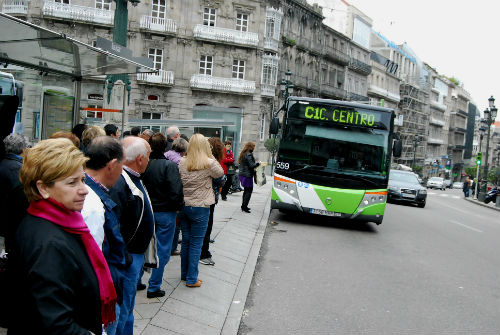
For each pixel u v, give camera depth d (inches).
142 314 189.6
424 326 214.7
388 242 428.8
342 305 237.5
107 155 113.5
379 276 301.0
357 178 465.7
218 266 280.5
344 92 2333.9
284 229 451.2
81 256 80.4
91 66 291.6
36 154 78.8
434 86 4111.7
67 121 333.1
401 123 3078.2
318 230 462.0
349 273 303.0
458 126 4835.1
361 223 542.9
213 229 387.2
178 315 194.4
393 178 955.3
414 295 263.4
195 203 224.2
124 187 135.3
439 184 2236.7
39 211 79.0
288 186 471.5
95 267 86.0
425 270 327.6
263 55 1606.8
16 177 141.0
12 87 354.6
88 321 82.2
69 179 79.8
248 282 259.0
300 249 366.9
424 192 895.1
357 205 463.8
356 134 470.9
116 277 120.3
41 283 72.5
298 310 225.5
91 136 206.2
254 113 1600.6
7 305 75.2
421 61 3821.4
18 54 259.3
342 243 404.2
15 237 77.7
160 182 198.5
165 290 222.1
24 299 72.7
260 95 1609.3
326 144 470.9
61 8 1354.6
